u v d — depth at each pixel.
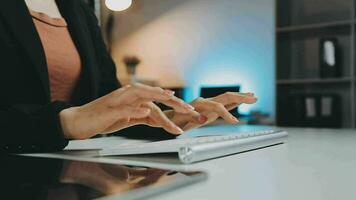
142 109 0.49
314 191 0.25
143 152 0.42
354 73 2.70
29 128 0.50
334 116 2.69
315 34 3.01
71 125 0.50
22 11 0.75
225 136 0.49
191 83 3.62
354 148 0.54
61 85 0.88
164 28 3.78
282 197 0.24
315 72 3.02
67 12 0.97
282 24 3.03
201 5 3.56
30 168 0.34
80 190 0.24
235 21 3.39
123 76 3.78
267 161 0.40
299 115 2.77
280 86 2.94
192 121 0.68
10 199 0.22
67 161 0.40
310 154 0.46
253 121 2.97
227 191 0.25
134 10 3.94
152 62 3.85
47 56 0.85
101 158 0.44
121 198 0.21
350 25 2.71
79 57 0.94
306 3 3.11
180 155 0.38
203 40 3.55
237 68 3.38
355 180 0.29
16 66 0.73
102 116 0.50
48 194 0.23
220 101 0.69
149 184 0.25
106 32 4.04
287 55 3.07
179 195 0.24
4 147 0.51
